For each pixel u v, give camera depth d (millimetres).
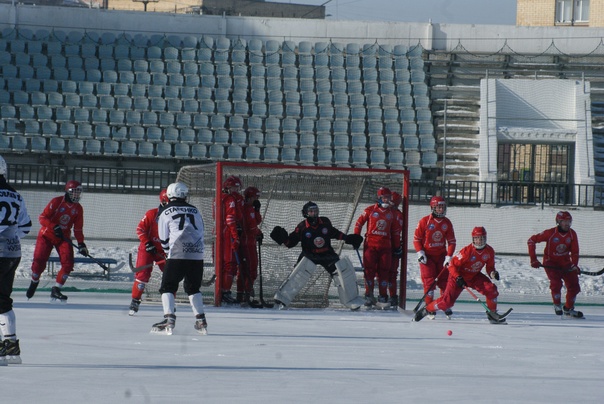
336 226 28328
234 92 61219
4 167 13375
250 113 60500
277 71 63500
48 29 65500
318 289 26344
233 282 26391
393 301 26109
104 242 46562
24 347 15000
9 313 12969
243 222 25531
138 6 107188
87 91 59844
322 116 60062
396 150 57625
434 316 23094
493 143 56562
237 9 107625
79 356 13930
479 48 66562
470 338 18609
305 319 22234
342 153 56969
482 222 47094
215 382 11539
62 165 50156
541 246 47000
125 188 47594
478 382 12156
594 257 46750
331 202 28281
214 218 26750
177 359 13836
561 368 14008
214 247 26562
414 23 67000
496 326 21750
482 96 59125
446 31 66875
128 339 16578
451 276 22203
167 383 11359
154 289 26719
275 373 12539
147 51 63938
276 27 67438
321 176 27406
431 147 57812
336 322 21641
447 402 10422
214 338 17172
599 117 60500
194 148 56344
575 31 66250
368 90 62031
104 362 13273
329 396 10656
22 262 37438
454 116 60594
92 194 46594
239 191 25469
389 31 67062
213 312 23484
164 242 17703
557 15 76188
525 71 63750
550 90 59031
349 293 25500
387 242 25797
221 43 65625
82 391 10609
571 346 17516
